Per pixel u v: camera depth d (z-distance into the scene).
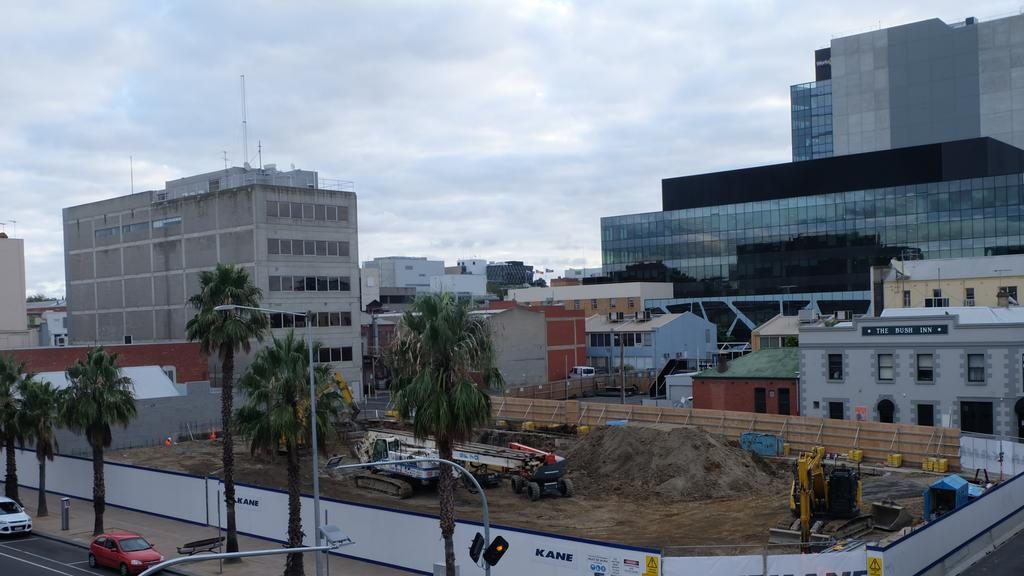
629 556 27.47
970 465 48.59
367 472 51.00
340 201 87.94
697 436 49.94
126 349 71.94
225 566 35.31
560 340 103.44
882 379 56.41
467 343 27.33
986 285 75.06
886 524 35.62
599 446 53.56
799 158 189.50
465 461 49.62
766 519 39.31
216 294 36.97
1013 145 138.88
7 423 45.66
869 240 122.88
